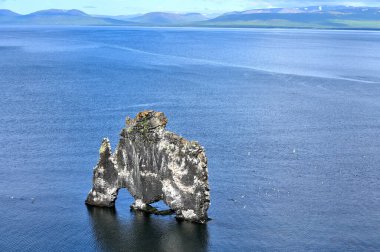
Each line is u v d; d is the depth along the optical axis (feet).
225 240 214.48
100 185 243.19
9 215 234.79
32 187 266.57
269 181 278.26
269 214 237.86
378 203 251.80
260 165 304.30
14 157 314.14
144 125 233.14
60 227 224.74
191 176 227.40
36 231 221.25
